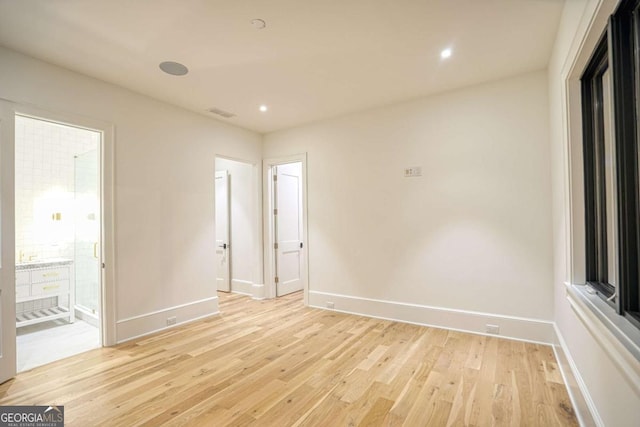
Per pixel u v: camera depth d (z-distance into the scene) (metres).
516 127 3.14
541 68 3.01
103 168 3.12
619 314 1.44
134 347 3.09
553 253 2.97
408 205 3.75
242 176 5.40
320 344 3.14
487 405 2.08
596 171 2.05
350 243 4.18
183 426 1.91
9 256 2.48
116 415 2.02
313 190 4.50
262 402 2.15
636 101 1.38
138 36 2.40
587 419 1.76
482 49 2.65
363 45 2.57
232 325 3.74
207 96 3.54
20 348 3.08
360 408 2.07
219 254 5.66
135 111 3.38
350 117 4.17
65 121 2.84
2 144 2.45
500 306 3.22
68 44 2.48
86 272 3.93
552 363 2.64
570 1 1.94
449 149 3.49
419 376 2.47
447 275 3.50
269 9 2.10
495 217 3.25
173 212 3.73
